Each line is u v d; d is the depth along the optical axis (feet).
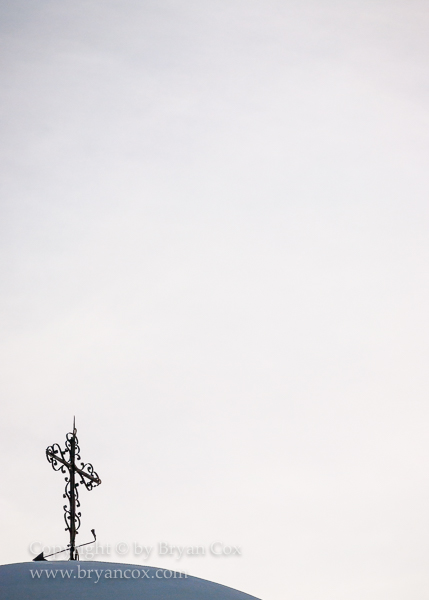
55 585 29.07
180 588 30.45
